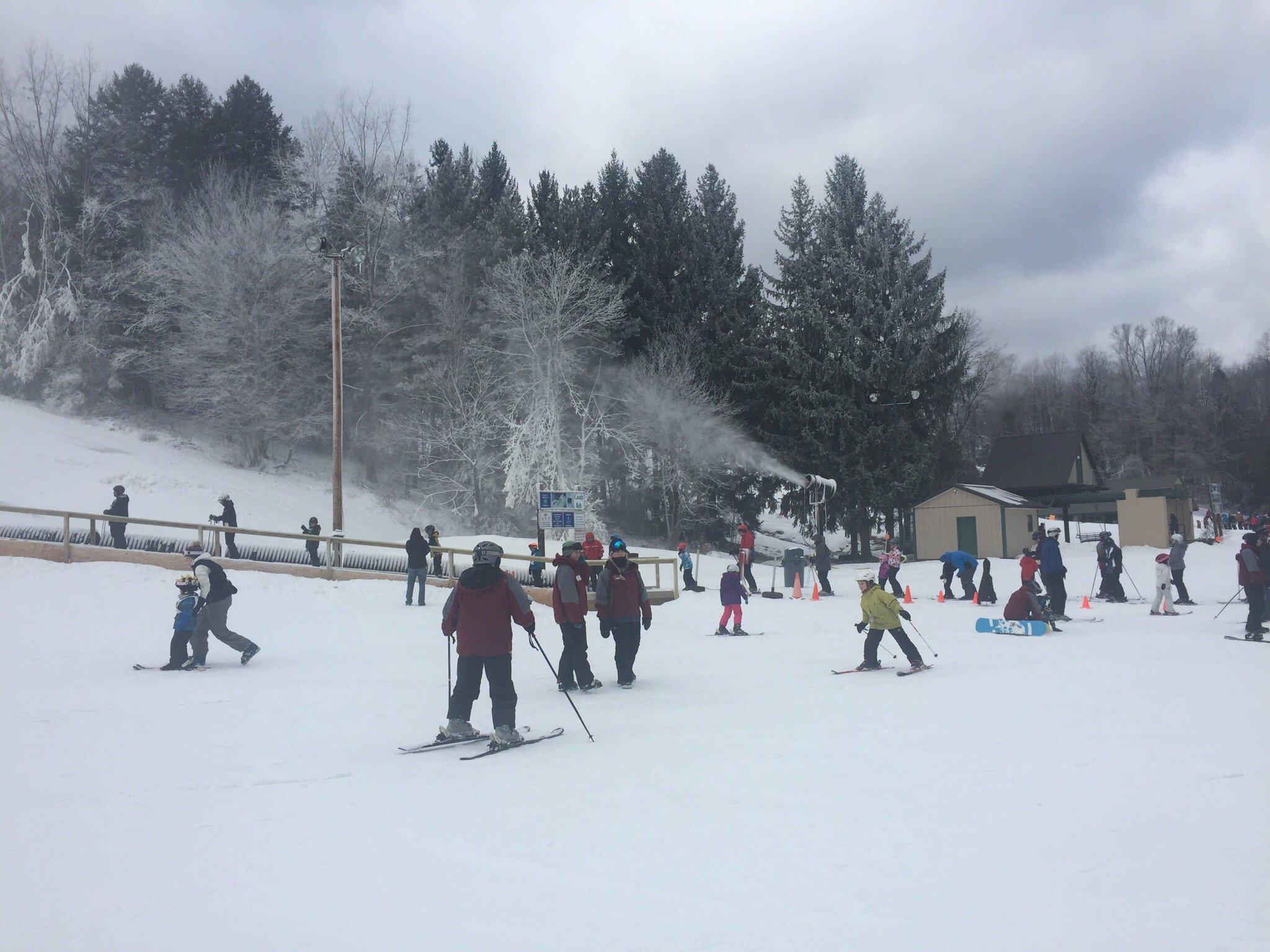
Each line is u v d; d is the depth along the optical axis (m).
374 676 12.25
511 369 45.94
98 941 3.76
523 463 43.06
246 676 12.20
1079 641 14.42
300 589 21.33
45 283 46.50
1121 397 102.06
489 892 4.30
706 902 4.12
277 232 47.41
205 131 53.78
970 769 6.46
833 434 49.22
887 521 48.62
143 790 6.37
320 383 50.03
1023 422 108.19
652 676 12.24
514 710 7.88
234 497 37.72
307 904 4.17
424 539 20.86
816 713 8.91
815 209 54.59
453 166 56.16
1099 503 53.62
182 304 46.47
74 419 43.62
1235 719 7.97
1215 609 19.77
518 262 46.09
